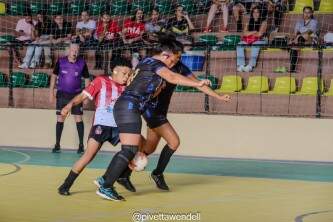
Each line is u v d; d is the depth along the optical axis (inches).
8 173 411.2
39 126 585.0
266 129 528.7
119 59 330.0
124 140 311.4
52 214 277.3
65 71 537.3
